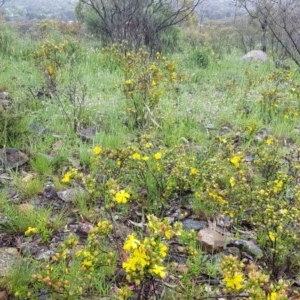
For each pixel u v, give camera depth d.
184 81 7.88
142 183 3.76
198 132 5.34
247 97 7.00
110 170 3.67
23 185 3.77
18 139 4.62
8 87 6.82
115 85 6.79
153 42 11.12
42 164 4.18
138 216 3.49
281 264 2.98
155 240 2.24
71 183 3.88
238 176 3.71
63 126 5.18
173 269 2.81
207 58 10.36
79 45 9.76
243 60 11.52
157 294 2.63
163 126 5.36
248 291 2.21
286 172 4.14
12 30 12.57
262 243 3.20
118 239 3.08
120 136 4.95
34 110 5.75
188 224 3.45
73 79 7.09
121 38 10.95
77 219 3.41
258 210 3.22
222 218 3.45
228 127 5.80
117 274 2.76
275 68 10.60
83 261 2.48
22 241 3.14
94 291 2.64
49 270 2.44
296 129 5.92
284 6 11.64
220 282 2.73
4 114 4.62
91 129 5.26
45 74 6.75
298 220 2.97
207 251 3.12
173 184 3.61
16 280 2.63
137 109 5.48
